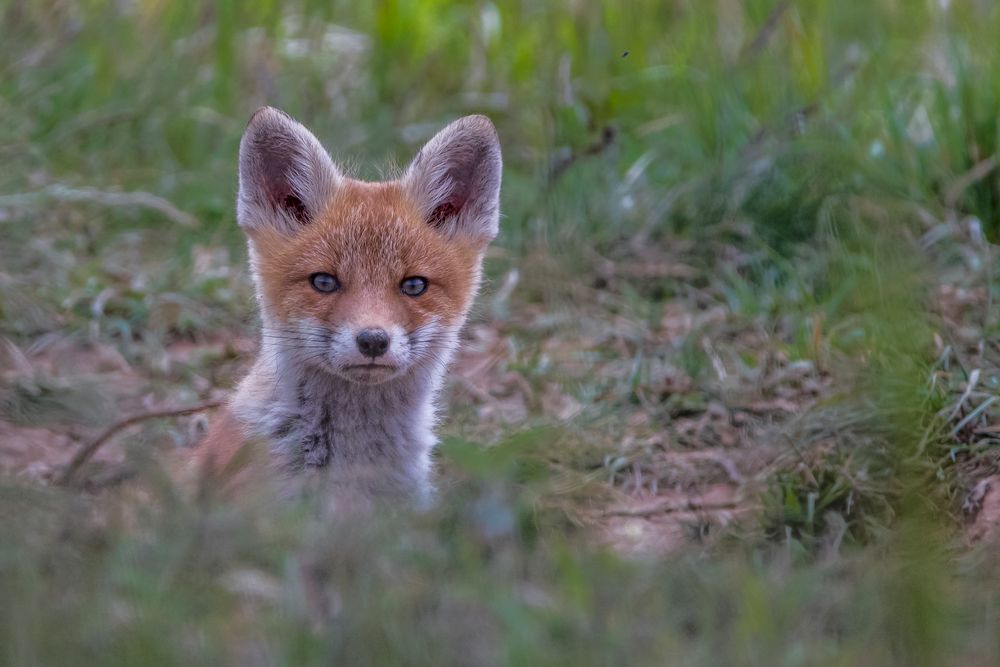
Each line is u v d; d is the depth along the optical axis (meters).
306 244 9.74
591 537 8.33
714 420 11.23
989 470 9.51
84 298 13.53
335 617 6.46
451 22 19.81
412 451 9.91
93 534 7.17
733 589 6.90
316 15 19.81
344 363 9.23
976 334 11.60
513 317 13.89
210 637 6.24
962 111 14.78
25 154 15.49
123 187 15.92
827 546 8.28
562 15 19.03
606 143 14.89
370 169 15.98
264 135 10.09
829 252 13.74
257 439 9.10
